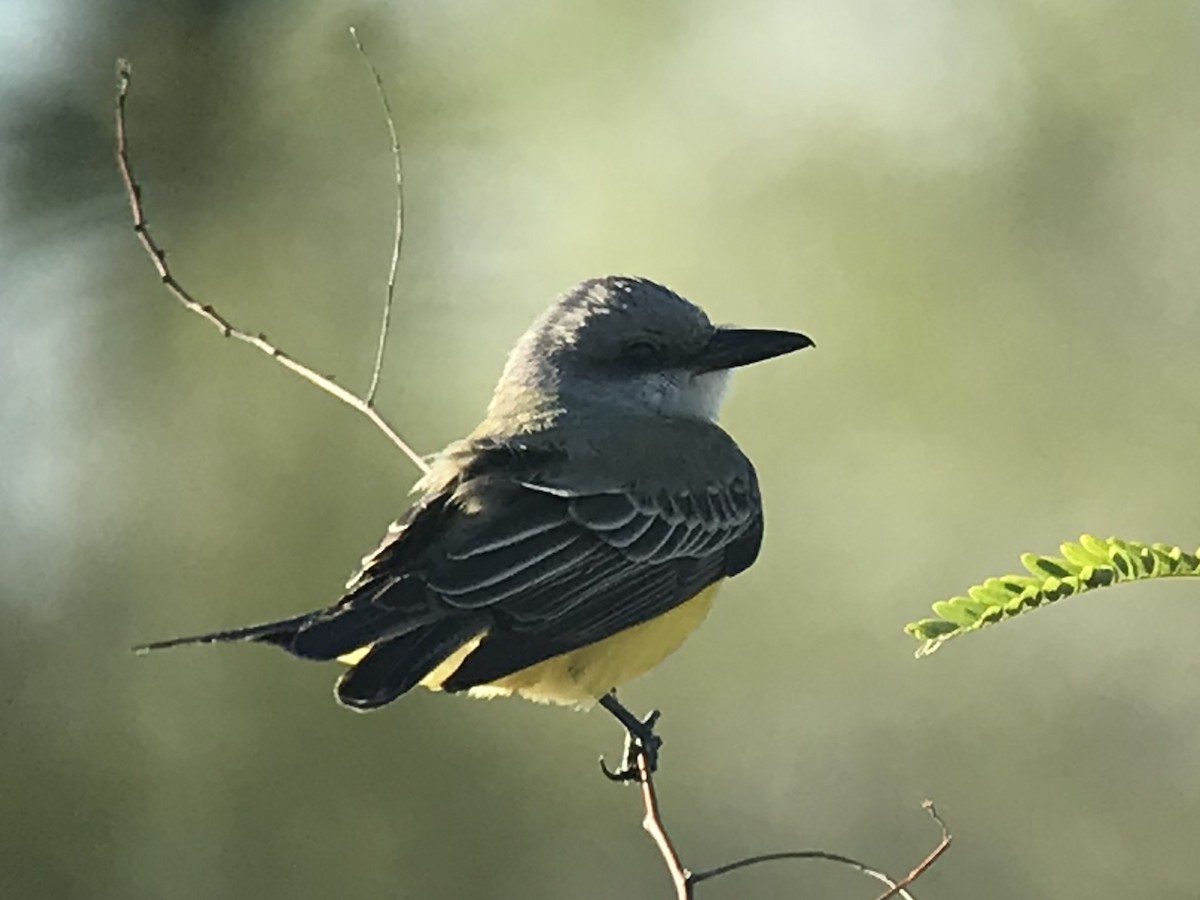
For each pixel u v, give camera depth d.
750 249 13.41
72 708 12.36
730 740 13.72
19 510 12.69
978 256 13.52
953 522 13.56
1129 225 13.62
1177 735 13.94
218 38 12.98
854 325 13.45
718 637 13.72
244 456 12.60
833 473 13.65
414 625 7.59
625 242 13.34
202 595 12.45
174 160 12.93
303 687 12.40
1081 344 13.50
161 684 12.42
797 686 13.77
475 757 12.59
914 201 13.52
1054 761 13.83
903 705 13.78
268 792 12.33
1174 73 13.60
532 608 7.98
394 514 12.36
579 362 9.33
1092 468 13.49
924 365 13.47
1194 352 13.45
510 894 12.52
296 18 13.07
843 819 13.70
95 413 12.84
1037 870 13.62
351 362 12.71
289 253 12.94
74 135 12.85
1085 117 13.67
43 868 12.19
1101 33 13.66
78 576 12.62
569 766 12.71
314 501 12.45
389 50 13.20
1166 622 14.21
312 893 12.31
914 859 13.69
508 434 8.85
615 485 8.56
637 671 8.59
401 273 12.95
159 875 12.23
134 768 12.35
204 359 12.78
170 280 8.86
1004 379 13.47
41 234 12.91
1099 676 14.01
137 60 12.88
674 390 9.46
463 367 12.89
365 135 13.07
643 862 12.78
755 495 9.35
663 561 8.66
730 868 7.31
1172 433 13.36
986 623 5.85
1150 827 13.79
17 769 12.27
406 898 12.33
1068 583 5.80
